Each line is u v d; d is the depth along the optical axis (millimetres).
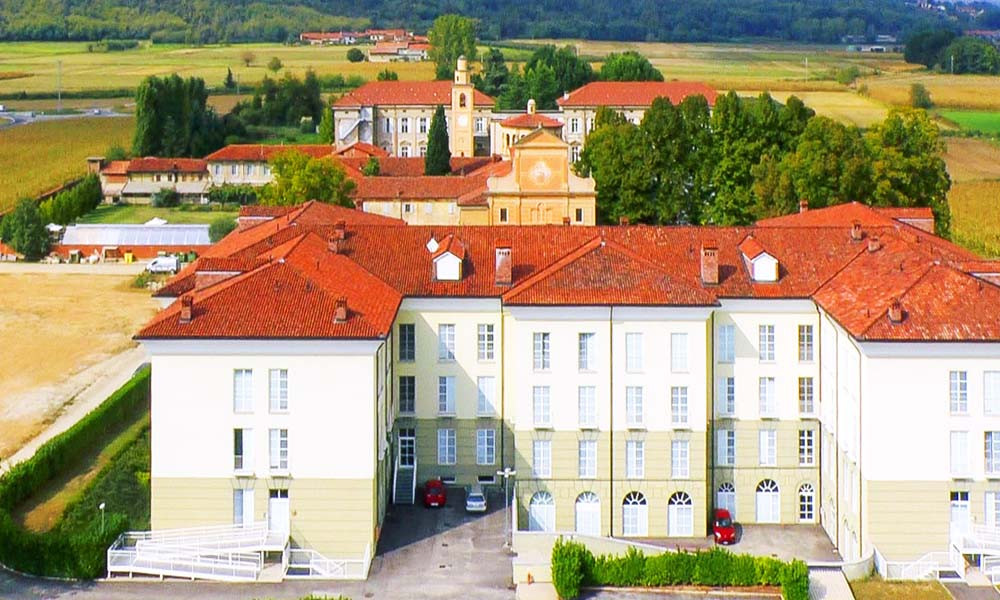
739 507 121312
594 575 102438
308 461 108062
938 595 100438
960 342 103688
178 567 104500
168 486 108312
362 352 107438
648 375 116000
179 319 108188
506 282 122000
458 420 122500
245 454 108375
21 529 106812
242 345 107188
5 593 100625
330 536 108312
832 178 187375
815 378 120688
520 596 100750
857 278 119125
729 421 120625
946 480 105062
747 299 120125
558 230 130875
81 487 124125
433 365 122188
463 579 103875
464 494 122438
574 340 115812
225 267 123375
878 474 105000
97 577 104062
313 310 109375
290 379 107625
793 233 129375
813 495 121312
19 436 142375
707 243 122875
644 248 128125
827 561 108750
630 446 116438
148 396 156750
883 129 194250
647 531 117000
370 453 108000
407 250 128375
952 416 104812
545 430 116188
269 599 99500
